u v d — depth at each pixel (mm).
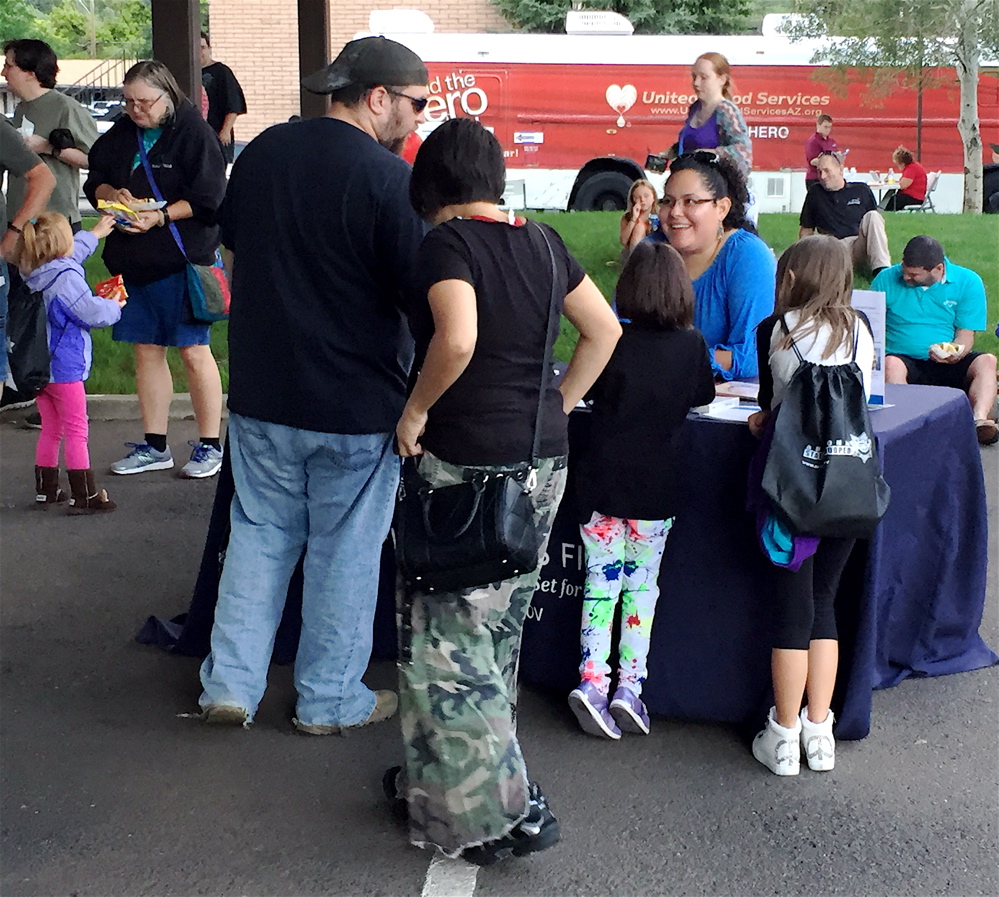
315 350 3311
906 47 15055
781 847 3121
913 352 7109
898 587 4020
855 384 3215
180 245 6098
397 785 3205
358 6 26219
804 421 3186
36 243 5539
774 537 3252
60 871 2986
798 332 3250
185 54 7219
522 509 2734
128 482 6496
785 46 15445
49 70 7469
